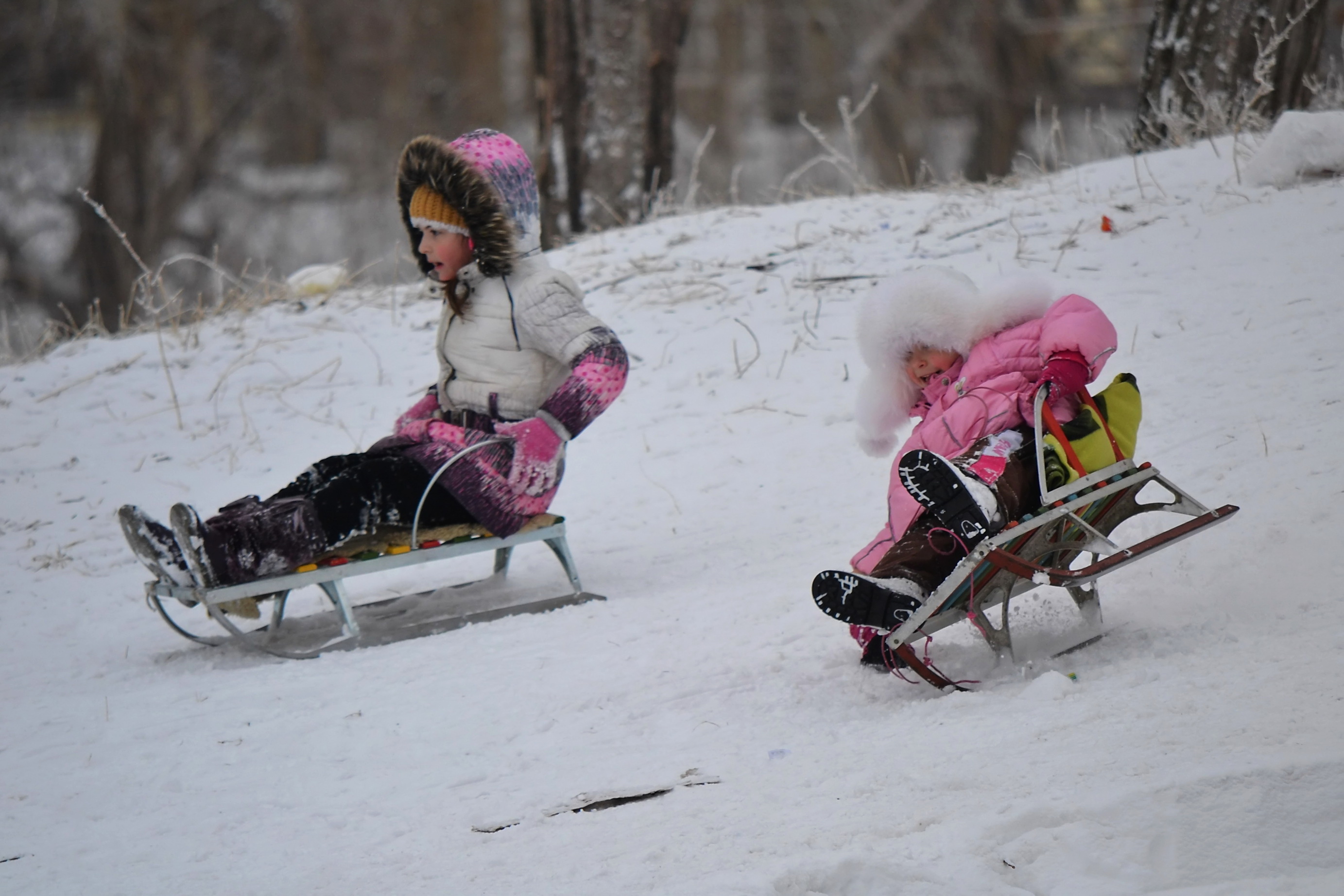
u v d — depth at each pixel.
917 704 8.15
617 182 30.44
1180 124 23.44
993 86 59.47
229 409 19.16
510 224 11.81
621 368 11.81
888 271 19.77
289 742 8.93
